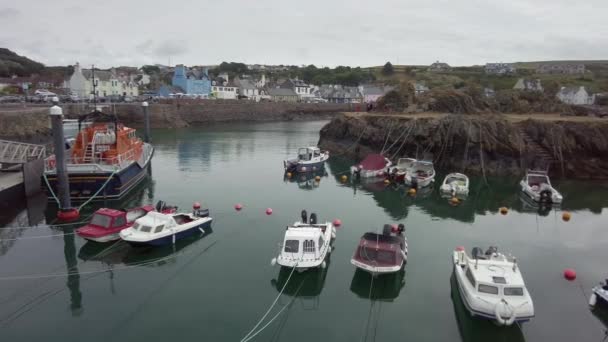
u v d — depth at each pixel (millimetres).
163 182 33969
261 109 98562
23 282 16734
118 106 71750
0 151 28547
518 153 37562
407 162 38438
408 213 26703
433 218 25734
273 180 35531
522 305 12875
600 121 39500
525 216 26469
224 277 17266
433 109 52719
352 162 45812
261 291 16188
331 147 51594
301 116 106000
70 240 20844
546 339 13336
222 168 40281
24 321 14094
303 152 41062
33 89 91938
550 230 23750
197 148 52625
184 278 17156
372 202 29188
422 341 13297
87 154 28297
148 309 14867
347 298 15805
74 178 25375
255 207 27141
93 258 18844
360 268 16953
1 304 15125
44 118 52125
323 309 15055
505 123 39625
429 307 15203
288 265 16391
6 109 51125
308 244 17094
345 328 13953
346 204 28531
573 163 37000
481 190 32844
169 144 55750
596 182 35281
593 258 19750
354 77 158250
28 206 25922
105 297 15672
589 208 28250
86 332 13523
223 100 92500
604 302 14844
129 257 18969
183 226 20109
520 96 56406
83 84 86000
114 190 26562
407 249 19953
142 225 18984
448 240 21781
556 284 17031
